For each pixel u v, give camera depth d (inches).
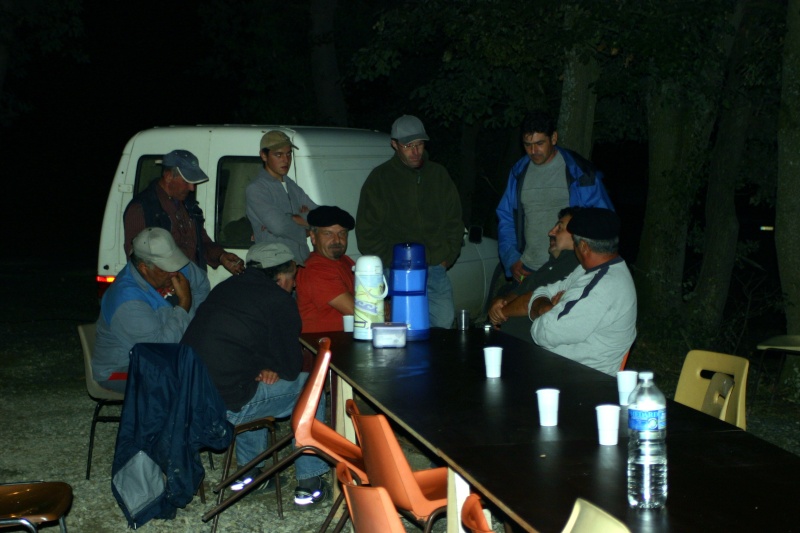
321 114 663.1
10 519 147.8
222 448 187.2
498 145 786.2
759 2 438.6
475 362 183.9
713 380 174.2
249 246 283.7
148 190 253.0
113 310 218.1
